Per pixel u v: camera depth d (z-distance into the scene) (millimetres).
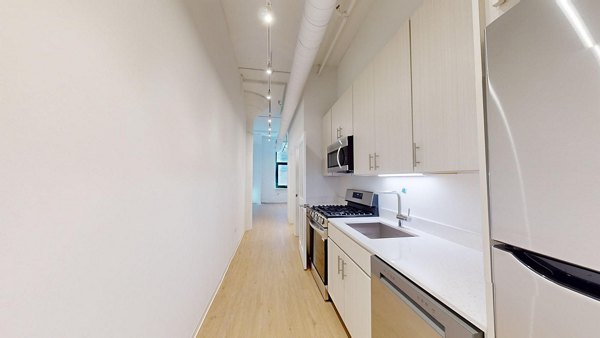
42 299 617
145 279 1104
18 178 563
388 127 1721
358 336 1608
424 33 1336
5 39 538
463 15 1062
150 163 1147
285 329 1999
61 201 672
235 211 3838
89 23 768
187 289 1656
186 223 1622
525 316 514
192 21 1727
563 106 443
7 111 541
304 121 3977
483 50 653
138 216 1045
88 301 762
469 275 1048
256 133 9820
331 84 4055
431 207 1745
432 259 1238
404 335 1060
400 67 1574
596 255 402
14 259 555
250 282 2875
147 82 1119
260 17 2793
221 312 2236
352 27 3049
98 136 807
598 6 400
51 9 643
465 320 779
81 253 736
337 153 2799
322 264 2564
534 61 491
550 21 463
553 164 460
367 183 2869
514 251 552
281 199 11062
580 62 419
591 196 408
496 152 578
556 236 455
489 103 596
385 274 1244
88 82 764
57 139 660
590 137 408
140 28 1059
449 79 1143
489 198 607
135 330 1020
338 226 2104
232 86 3385
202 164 1969
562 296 451
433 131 1256
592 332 411
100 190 817
